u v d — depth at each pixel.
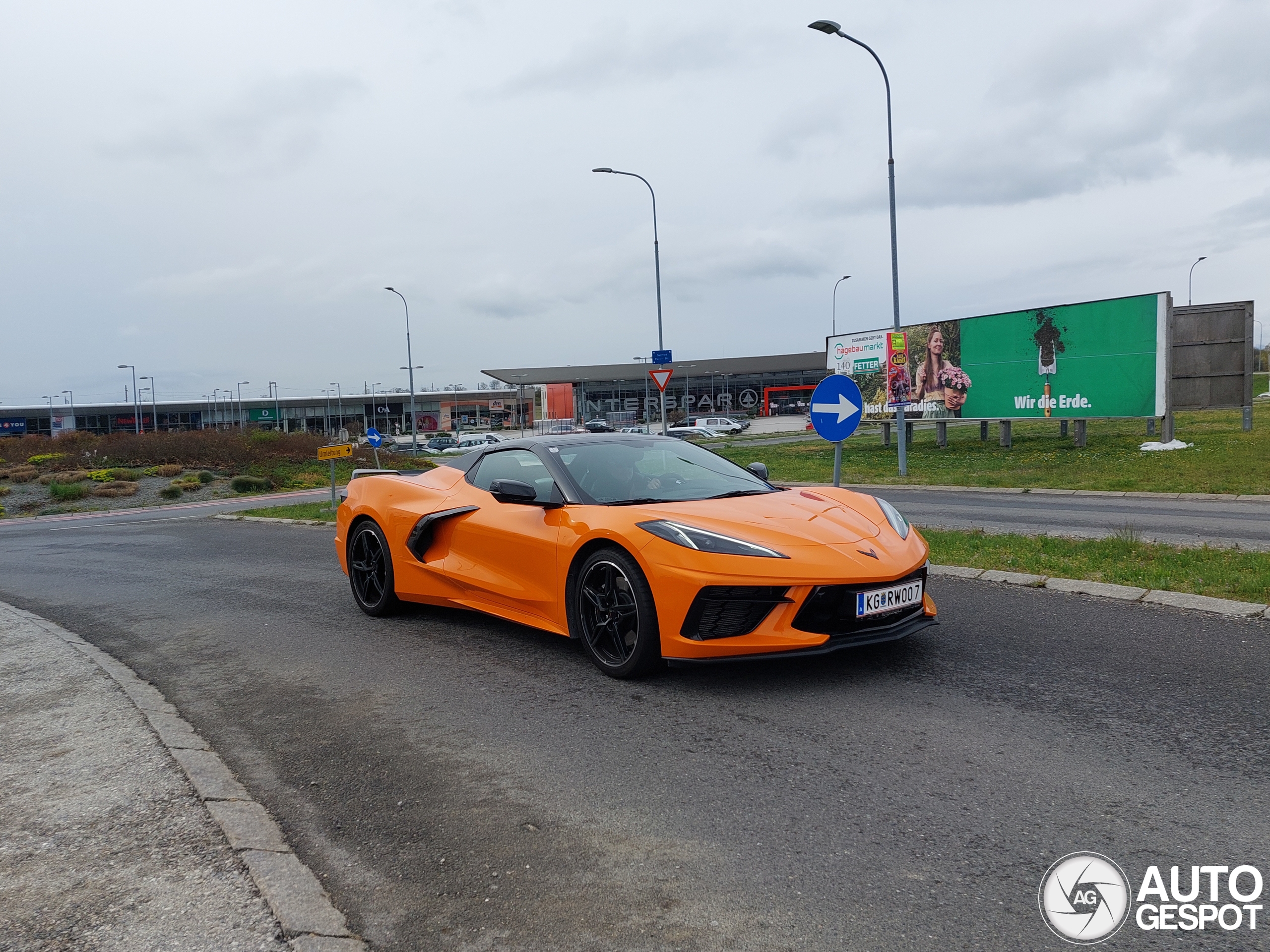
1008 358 22.94
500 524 4.94
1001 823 2.60
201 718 4.00
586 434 5.60
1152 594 5.30
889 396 27.09
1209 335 20.81
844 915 2.17
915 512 11.55
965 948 2.01
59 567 10.02
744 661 3.84
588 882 2.39
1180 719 3.34
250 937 2.15
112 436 36.03
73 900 2.35
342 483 29.56
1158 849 2.41
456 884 2.41
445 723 3.76
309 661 4.91
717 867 2.44
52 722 3.90
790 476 18.66
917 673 4.07
